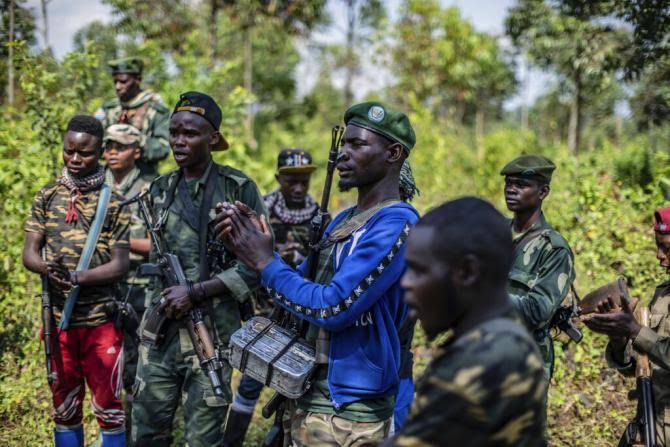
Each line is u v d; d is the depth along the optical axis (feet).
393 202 9.02
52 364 12.10
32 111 19.72
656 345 9.39
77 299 12.32
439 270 5.27
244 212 9.20
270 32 64.39
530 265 11.20
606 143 34.24
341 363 8.81
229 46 70.54
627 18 21.26
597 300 10.22
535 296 10.79
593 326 9.84
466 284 5.26
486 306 5.31
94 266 12.42
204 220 11.45
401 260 8.59
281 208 17.21
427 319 5.51
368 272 8.44
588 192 20.11
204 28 60.49
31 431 14.12
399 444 5.15
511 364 4.97
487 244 5.21
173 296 10.96
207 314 11.32
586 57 24.99
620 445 10.60
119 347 12.73
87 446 14.17
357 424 8.79
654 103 27.68
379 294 8.52
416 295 5.42
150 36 51.19
